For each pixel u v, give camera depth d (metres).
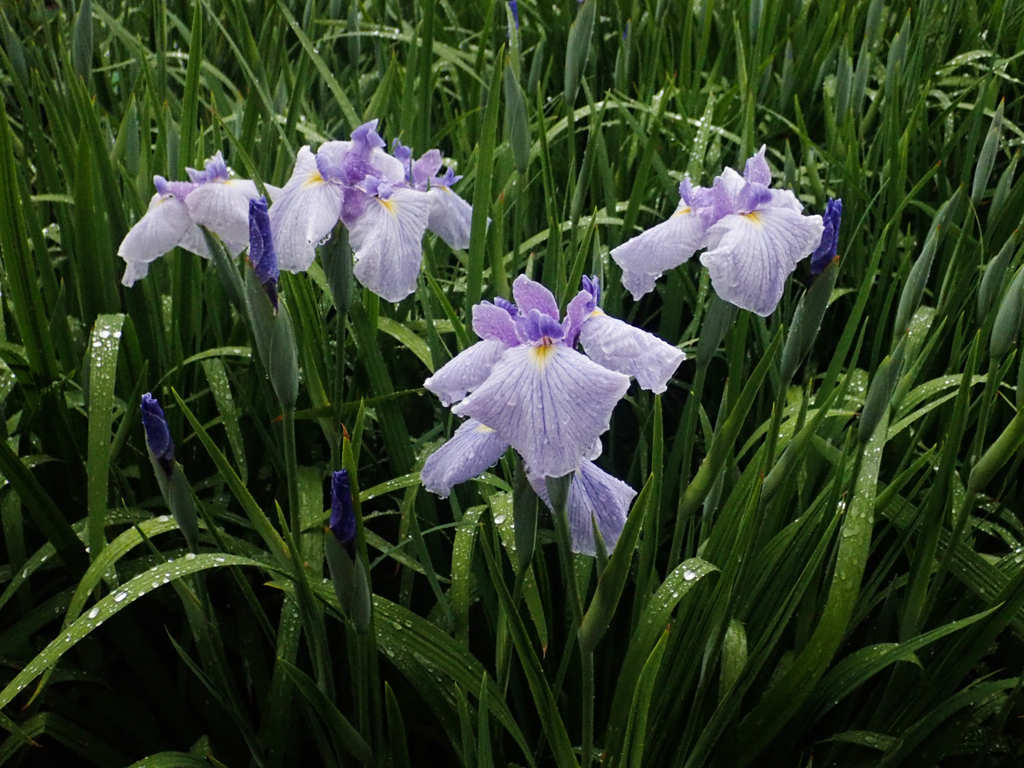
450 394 0.53
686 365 1.06
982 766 0.76
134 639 0.75
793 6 1.44
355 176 0.64
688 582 0.60
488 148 0.78
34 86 1.09
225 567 0.80
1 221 0.73
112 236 0.91
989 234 0.93
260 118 1.26
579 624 0.53
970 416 0.82
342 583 0.56
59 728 0.72
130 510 0.80
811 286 0.57
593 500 0.55
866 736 0.69
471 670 0.63
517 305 0.53
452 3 1.63
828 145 1.14
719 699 0.68
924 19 1.24
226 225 0.68
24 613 0.80
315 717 0.67
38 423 0.82
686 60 1.23
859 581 0.63
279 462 0.82
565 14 1.39
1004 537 0.79
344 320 0.66
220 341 0.90
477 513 0.73
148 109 1.02
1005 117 1.34
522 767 0.67
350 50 1.30
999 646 0.82
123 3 1.71
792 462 0.60
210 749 0.72
